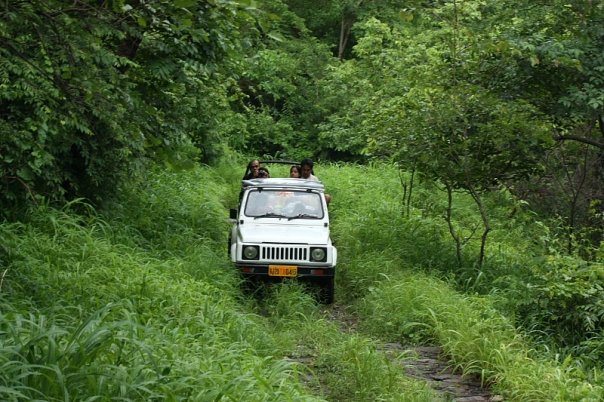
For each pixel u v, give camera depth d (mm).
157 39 9234
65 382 4895
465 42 14180
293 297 11234
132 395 5102
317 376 8242
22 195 11164
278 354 8734
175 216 14711
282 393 6145
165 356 6242
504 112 13078
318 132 32875
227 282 11430
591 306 9742
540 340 9930
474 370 8547
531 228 13672
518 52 12859
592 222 15680
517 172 14023
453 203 20266
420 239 14820
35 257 9711
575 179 16516
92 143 11922
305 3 37500
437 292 11133
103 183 12844
